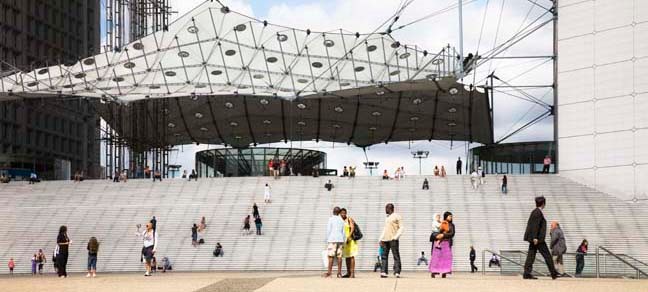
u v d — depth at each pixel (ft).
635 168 209.87
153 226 107.55
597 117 217.77
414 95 273.54
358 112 294.66
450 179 212.84
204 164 281.13
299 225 189.37
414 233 181.68
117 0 332.80
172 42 263.08
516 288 58.80
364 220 189.78
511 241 176.96
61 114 385.29
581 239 180.04
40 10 371.56
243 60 260.83
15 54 353.10
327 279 72.08
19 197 216.74
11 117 348.79
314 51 260.42
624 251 175.52
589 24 220.43
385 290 56.29
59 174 322.14
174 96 257.96
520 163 260.83
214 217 195.42
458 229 183.52
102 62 261.85
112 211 202.90
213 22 264.72
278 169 239.30
